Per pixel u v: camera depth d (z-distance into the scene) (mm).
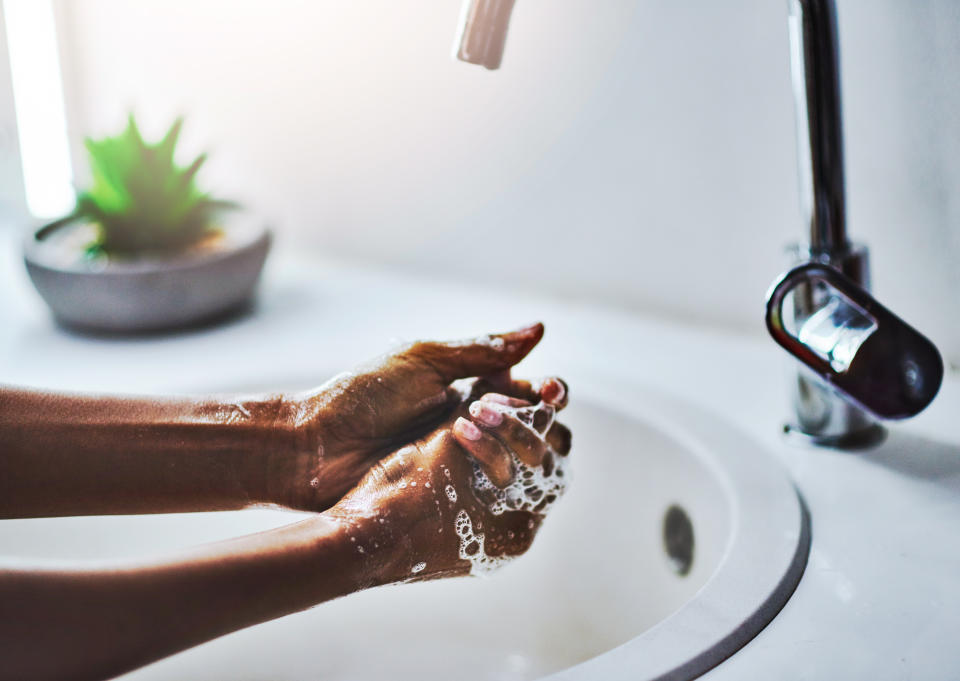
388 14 899
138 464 645
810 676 539
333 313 910
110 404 648
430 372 675
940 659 543
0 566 505
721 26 772
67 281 858
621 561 759
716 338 840
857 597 582
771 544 613
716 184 809
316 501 678
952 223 726
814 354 627
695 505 703
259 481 667
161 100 1057
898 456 684
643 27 800
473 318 886
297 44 954
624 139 833
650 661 546
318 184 987
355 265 997
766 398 759
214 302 885
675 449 723
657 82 807
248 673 729
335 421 667
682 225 832
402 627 782
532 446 624
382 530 601
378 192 958
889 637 557
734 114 787
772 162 784
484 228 917
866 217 755
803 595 586
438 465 626
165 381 805
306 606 567
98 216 890
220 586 538
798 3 640
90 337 890
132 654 515
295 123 980
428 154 921
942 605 572
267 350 851
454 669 765
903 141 728
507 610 791
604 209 858
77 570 515
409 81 908
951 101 704
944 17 692
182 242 913
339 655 762
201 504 663
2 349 874
